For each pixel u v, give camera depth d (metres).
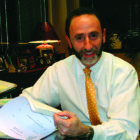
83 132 0.64
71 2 4.84
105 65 0.98
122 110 0.78
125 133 0.73
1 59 2.67
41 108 0.64
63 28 4.60
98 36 0.84
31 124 0.66
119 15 4.91
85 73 0.98
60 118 0.61
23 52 3.12
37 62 2.96
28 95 1.15
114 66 0.96
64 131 0.61
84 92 1.00
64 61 1.12
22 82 2.40
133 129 0.76
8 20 3.12
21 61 2.66
